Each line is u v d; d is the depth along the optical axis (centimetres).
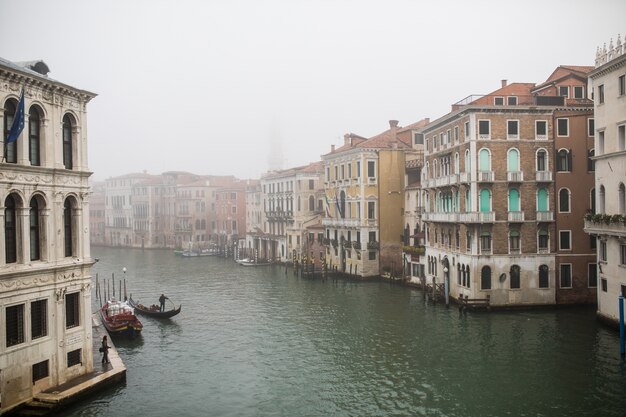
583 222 3528
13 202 1809
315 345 2881
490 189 3472
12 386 1773
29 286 1834
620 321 2506
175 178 10412
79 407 1956
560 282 3519
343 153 5506
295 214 6631
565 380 2238
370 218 5191
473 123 3456
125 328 3023
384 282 5078
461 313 3450
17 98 1795
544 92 3750
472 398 2086
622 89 2762
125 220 10994
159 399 2120
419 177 5025
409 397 2119
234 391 2217
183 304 4162
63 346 1995
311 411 2006
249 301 4241
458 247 3722
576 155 3528
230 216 9238
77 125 2053
